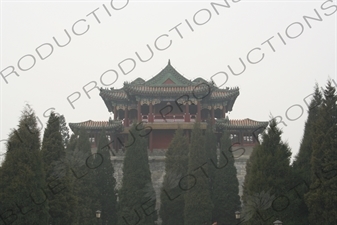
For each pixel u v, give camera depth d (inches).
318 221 1450.5
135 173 2176.4
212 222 2230.6
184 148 2363.4
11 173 1402.6
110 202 2260.1
